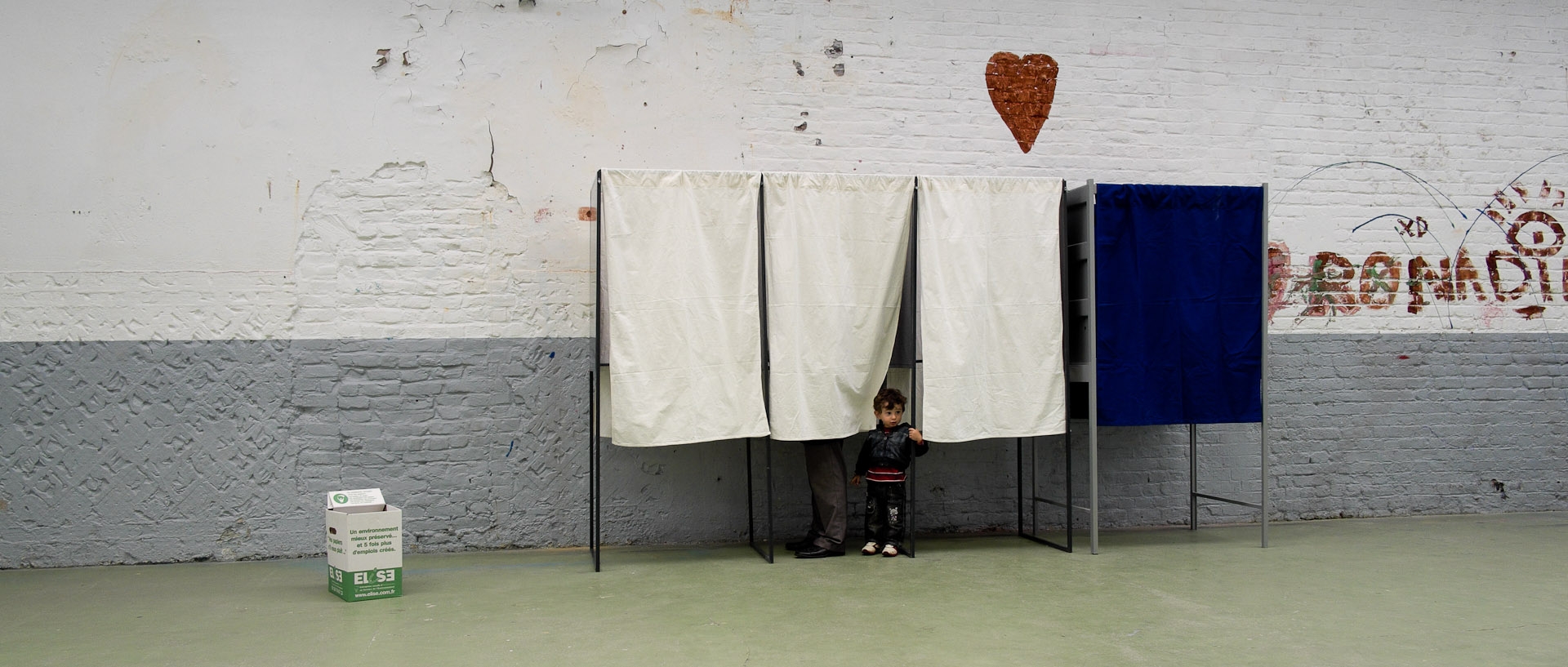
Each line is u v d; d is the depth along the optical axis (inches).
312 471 218.2
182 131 215.3
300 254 218.8
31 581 194.9
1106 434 249.9
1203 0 256.5
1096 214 212.1
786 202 205.5
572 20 230.7
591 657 139.2
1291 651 141.8
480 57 226.7
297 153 219.3
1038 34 249.8
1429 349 264.5
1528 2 271.6
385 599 176.7
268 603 174.4
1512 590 180.4
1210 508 254.5
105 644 147.7
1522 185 270.2
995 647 143.3
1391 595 176.4
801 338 204.7
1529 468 269.6
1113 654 140.2
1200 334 216.4
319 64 220.5
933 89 245.1
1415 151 264.8
